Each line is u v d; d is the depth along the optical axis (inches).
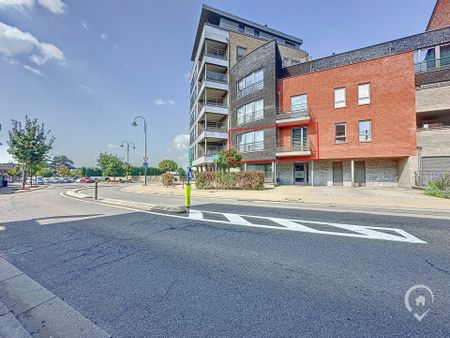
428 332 81.8
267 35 1268.5
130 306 100.5
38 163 1016.2
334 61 845.2
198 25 1182.3
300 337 79.9
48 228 234.1
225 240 190.2
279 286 116.0
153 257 155.6
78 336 83.0
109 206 387.5
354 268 135.6
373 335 80.5
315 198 446.6
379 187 689.6
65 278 127.1
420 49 726.5
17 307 101.4
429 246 170.9
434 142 622.2
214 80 1059.9
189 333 83.0
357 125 714.2
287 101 810.2
